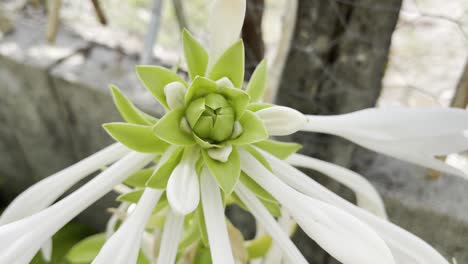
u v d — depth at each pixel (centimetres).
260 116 28
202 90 27
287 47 39
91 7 62
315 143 47
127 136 28
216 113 27
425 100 46
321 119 30
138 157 29
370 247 25
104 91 54
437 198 46
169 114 27
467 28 40
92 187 28
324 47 41
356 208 29
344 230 26
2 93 64
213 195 28
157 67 28
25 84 60
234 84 29
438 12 45
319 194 29
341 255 25
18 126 69
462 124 28
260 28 41
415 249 27
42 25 63
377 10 38
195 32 53
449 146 29
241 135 28
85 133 62
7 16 63
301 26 40
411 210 46
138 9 60
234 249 34
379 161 49
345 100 43
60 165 72
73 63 57
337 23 39
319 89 43
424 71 47
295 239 58
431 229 47
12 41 61
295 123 27
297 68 43
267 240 38
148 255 41
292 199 27
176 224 30
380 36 39
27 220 27
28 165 76
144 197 28
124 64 57
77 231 78
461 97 39
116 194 68
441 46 46
